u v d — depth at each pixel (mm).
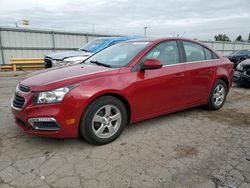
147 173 2830
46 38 17297
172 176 2779
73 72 3592
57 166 2947
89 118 3309
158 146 3523
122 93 3543
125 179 2707
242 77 8250
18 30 15961
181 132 4059
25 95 3244
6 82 9188
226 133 4062
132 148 3443
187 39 4758
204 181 2693
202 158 3199
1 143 3518
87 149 3385
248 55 15281
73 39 18656
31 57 16875
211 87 5039
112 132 3588
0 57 15617
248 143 3682
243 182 2682
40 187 2551
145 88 3812
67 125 3174
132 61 3805
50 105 3102
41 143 3533
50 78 3391
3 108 5250
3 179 2676
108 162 3057
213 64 5059
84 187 2562
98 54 4750
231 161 3127
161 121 4566
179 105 4465
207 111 5293
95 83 3326
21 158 3115
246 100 6543
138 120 3908
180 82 4332
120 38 9711
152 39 4387
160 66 3717
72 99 3146
